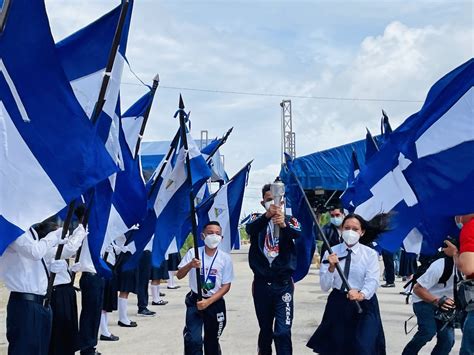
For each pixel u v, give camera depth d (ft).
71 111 17.97
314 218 22.50
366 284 20.56
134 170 25.52
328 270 21.35
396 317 38.01
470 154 21.29
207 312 23.75
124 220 25.21
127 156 25.40
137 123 26.21
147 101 26.30
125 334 33.60
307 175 75.25
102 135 21.22
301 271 24.89
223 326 24.08
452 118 21.86
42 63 17.54
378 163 28.89
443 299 20.17
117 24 20.70
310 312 40.52
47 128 17.63
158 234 25.05
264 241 23.86
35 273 19.26
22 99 17.31
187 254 24.25
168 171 26.40
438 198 21.38
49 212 17.37
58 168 17.65
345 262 21.11
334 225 37.52
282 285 23.70
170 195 24.97
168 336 32.96
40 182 17.38
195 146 25.02
